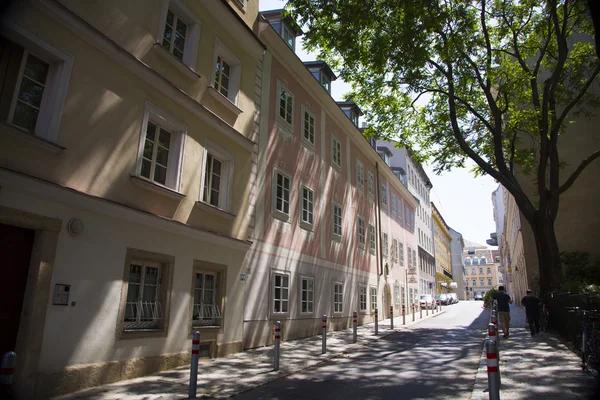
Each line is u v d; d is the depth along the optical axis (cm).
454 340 1461
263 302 1314
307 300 1630
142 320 850
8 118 631
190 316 965
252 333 1240
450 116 1825
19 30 631
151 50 909
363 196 2420
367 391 720
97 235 743
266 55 1477
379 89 1847
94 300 726
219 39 1165
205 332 1025
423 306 3569
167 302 896
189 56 1043
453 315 2908
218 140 1129
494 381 497
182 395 677
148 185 857
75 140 714
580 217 2456
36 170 647
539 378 766
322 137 1916
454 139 2048
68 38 713
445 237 7262
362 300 2228
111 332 755
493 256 12350
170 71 966
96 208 740
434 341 1442
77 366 685
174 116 959
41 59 691
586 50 1864
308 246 1669
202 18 1091
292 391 727
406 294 3216
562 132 2006
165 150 962
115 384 735
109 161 779
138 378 791
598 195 2456
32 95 674
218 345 1065
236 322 1155
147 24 901
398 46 1403
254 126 1353
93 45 761
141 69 859
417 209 4222
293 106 1658
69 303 681
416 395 686
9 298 616
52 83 697
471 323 2206
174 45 1014
